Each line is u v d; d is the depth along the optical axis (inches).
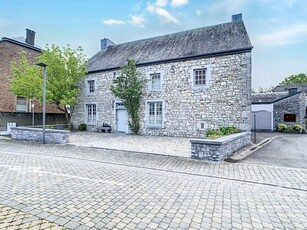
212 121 504.7
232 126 460.8
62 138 415.2
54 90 597.0
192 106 528.1
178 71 545.6
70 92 629.9
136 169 238.4
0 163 256.1
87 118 706.2
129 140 476.7
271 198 155.4
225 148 293.6
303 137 577.0
